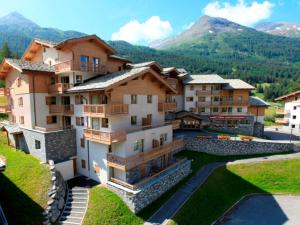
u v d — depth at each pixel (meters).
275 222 24.84
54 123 33.34
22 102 32.16
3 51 89.25
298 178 33.66
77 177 28.86
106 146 25.89
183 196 27.48
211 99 55.50
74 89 27.72
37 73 30.16
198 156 39.66
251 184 32.84
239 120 53.94
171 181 29.30
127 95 27.58
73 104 29.92
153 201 25.75
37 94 31.05
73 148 29.73
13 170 25.62
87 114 26.11
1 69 33.75
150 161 29.36
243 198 30.17
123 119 27.31
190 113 51.38
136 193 22.95
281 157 39.00
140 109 29.72
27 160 27.77
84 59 31.33
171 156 34.31
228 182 32.72
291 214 26.42
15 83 33.41
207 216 25.22
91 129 26.14
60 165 27.41
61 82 32.38
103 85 24.78
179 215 23.78
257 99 59.38
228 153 41.06
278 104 108.19
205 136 42.72
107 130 26.30
